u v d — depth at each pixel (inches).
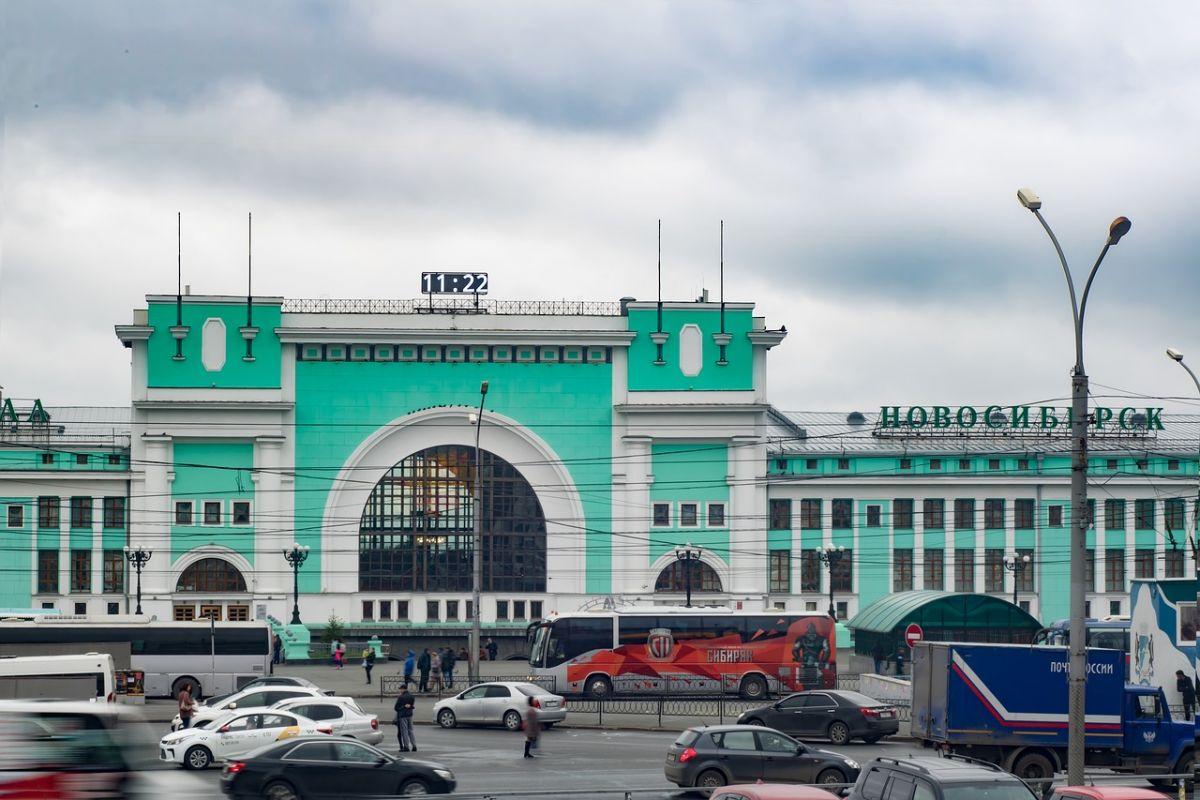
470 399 4037.9
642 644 2928.2
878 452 4190.5
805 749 1605.6
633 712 2517.2
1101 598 4195.4
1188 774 1594.5
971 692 1785.2
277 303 3971.5
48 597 3954.2
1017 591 4126.5
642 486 4047.7
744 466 4069.9
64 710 1024.2
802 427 4569.4
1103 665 1804.9
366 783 1459.2
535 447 4057.6
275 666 3617.1
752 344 4087.1
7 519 3966.5
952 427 4293.8
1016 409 4301.2
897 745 2092.8
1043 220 1314.0
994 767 1218.0
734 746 1594.5
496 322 4030.5
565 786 1608.0
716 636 2940.5
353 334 3969.0
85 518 3973.9
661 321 4077.3
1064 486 4212.6
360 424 4003.4
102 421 4542.3
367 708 2610.7
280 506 3971.5
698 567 4087.1
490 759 1878.7
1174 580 1984.5
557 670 2908.5
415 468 4052.7
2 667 2317.9
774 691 2938.0
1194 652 1951.3
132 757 1035.3
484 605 4037.9
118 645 2923.2
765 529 4101.9
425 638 3998.5
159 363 3946.9
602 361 4079.7
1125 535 4215.1
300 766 1450.5
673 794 1428.4
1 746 1003.9
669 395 4062.5
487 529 4057.6
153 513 3941.9
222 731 1795.0
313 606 3973.9
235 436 3966.5
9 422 4094.5
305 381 4001.0
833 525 4165.8
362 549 4018.2
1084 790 1092.5
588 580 4040.4
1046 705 1792.6
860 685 2787.9
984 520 4197.8
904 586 4165.8
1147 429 4333.2
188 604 3949.3
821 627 2967.5
